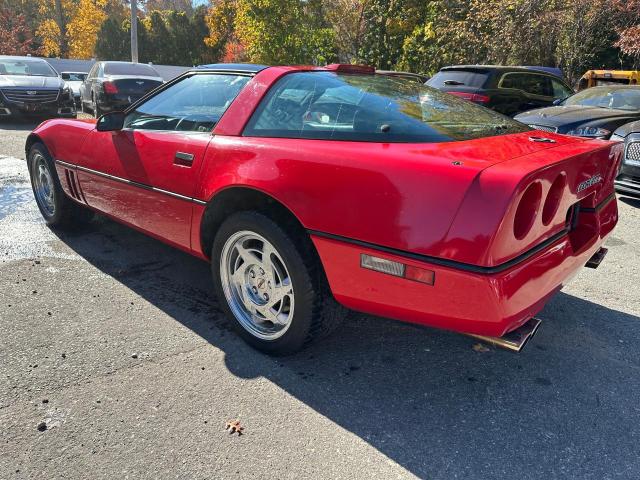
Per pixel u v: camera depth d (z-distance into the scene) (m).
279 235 2.54
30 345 2.82
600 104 8.57
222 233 2.83
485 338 2.21
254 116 2.88
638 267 4.37
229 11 36.50
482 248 1.95
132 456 2.08
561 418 2.41
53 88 12.23
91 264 3.97
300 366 2.76
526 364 2.86
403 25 22.94
